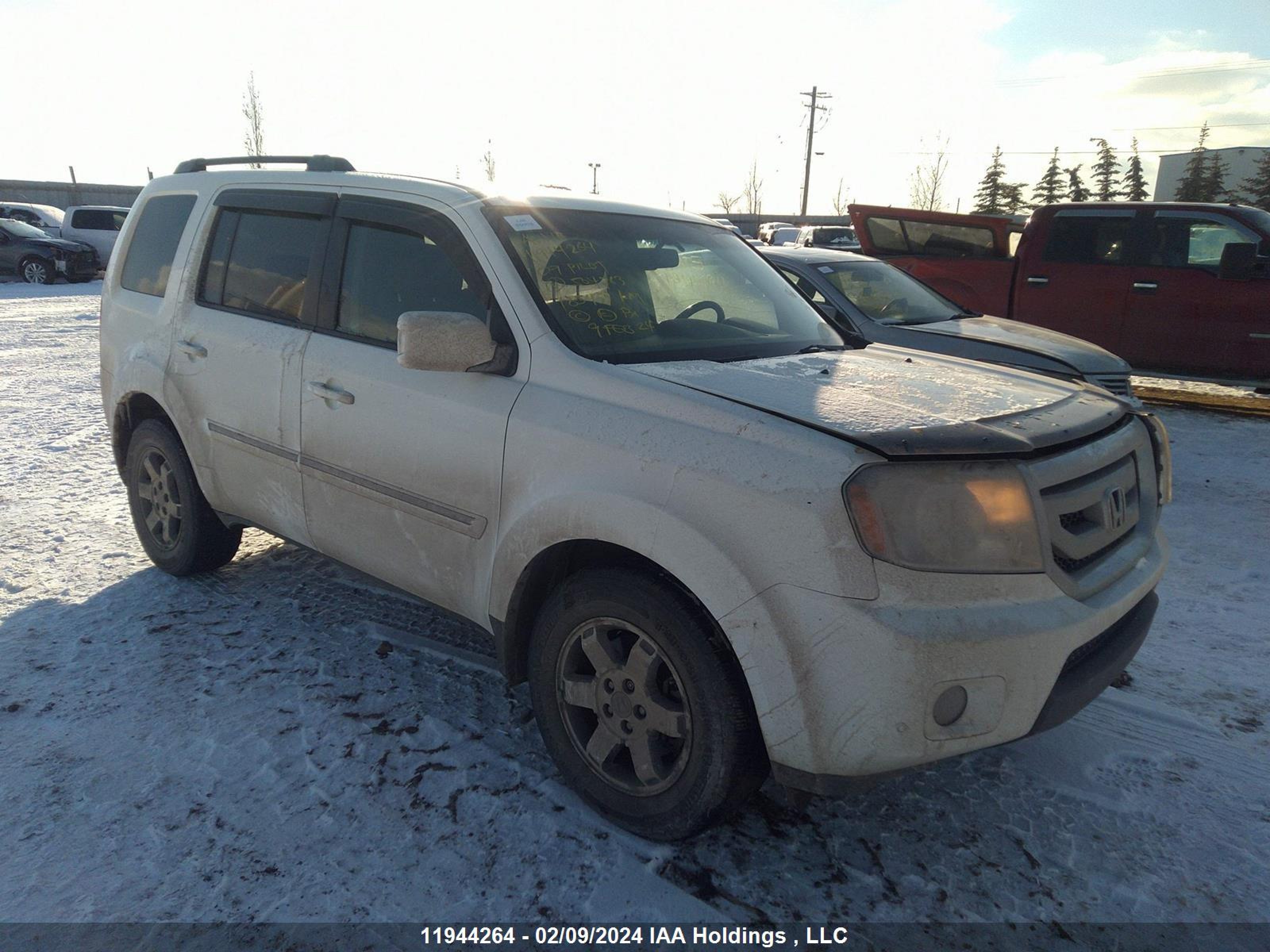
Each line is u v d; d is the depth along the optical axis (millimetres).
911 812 2727
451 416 2861
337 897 2271
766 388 2584
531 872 2393
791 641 2133
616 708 2523
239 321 3697
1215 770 2992
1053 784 2895
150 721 3027
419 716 3119
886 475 2121
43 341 12367
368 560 3277
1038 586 2225
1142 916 2332
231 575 4312
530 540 2621
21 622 3738
